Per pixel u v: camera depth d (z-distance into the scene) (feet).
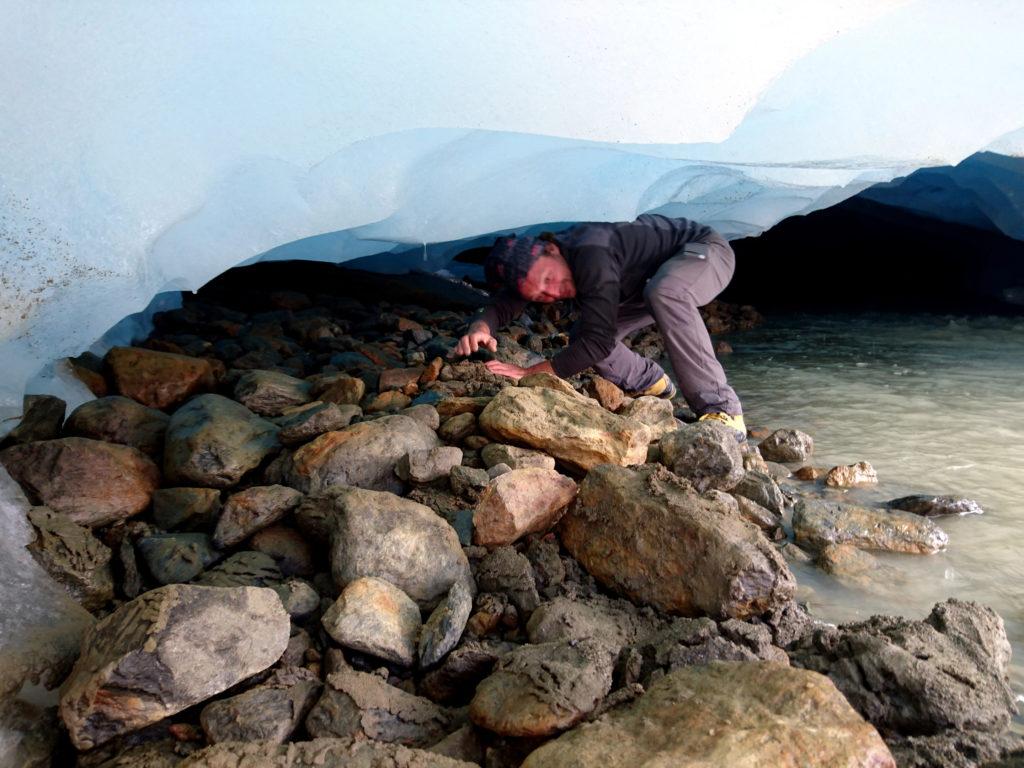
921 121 10.42
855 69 9.96
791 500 8.84
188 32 7.22
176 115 7.38
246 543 6.93
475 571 6.54
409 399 10.65
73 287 7.17
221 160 7.68
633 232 10.40
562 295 10.28
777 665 4.57
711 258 10.12
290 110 7.80
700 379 10.14
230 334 14.51
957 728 4.68
